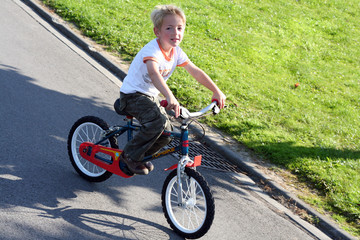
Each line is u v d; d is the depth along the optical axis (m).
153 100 3.49
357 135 6.96
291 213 4.66
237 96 7.32
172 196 4.33
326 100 8.20
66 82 6.27
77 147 4.55
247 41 10.07
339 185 5.25
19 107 5.20
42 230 3.29
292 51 10.52
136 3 10.47
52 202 3.67
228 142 5.89
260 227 4.21
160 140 3.63
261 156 5.71
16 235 3.16
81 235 3.36
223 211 4.32
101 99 6.09
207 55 8.66
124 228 3.60
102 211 3.75
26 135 4.63
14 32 7.54
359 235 4.45
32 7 9.01
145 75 3.38
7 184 3.72
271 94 7.77
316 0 15.02
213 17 11.02
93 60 7.36
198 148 5.68
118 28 8.66
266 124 6.60
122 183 4.30
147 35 8.75
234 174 5.24
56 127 4.98
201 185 3.44
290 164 5.61
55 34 7.99
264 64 9.18
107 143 4.04
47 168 4.16
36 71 6.34
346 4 15.45
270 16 12.32
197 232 3.53
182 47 8.63
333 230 4.46
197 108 6.50
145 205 4.03
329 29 12.80
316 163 5.70
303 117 7.15
